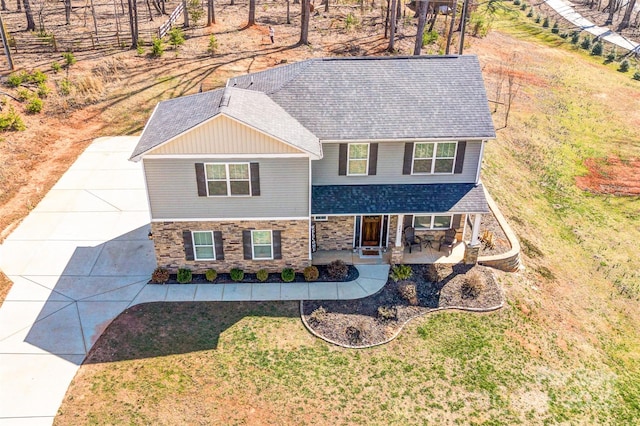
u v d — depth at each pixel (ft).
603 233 98.12
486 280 74.23
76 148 102.42
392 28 144.77
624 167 120.06
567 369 63.87
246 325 65.98
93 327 64.54
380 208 71.87
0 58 126.21
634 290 84.28
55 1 192.13
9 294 68.85
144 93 120.06
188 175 66.23
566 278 83.30
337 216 76.13
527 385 60.39
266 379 58.70
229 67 133.18
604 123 139.23
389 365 61.36
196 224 69.92
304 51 146.00
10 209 84.94
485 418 55.83
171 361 60.39
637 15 239.30
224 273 74.23
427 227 79.36
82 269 73.77
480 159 73.31
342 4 201.87
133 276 73.20
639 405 61.36
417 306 69.67
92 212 85.25
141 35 153.69
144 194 90.02
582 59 182.19
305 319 67.26
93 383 57.21
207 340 63.52
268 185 67.56
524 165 114.11
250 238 71.46
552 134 129.18
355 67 77.92
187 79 126.41
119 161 98.84
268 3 202.90
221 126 62.95
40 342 62.08
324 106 72.95
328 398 56.90
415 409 56.24
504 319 68.95
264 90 75.51
